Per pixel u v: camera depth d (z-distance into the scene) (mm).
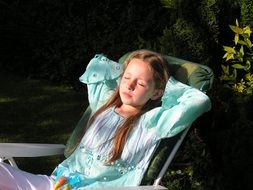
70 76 4324
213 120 2791
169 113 2320
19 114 3865
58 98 4129
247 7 2932
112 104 2553
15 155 2414
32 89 4266
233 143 2689
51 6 4410
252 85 2785
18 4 4551
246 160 2650
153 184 2352
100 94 2646
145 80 2455
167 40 2947
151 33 4027
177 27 2920
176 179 2996
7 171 2379
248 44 2773
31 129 3682
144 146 2383
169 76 2484
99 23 4223
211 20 2906
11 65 4578
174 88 2410
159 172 2346
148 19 4012
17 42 4527
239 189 2727
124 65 2570
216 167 2846
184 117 2291
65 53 4336
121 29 4121
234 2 3049
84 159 2467
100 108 2568
